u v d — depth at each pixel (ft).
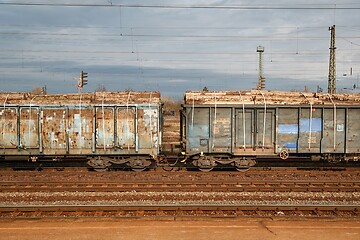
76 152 59.41
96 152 59.36
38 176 56.85
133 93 61.98
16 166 65.16
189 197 45.09
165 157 62.54
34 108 59.00
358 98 61.72
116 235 32.22
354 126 60.18
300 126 59.67
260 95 61.46
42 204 42.65
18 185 50.72
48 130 59.21
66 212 39.40
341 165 66.03
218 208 40.06
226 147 59.57
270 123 59.82
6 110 58.95
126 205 40.19
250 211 39.93
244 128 59.62
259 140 59.77
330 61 122.83
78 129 59.16
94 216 37.45
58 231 33.17
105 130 59.21
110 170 62.18
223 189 47.98
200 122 59.57
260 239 31.42
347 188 48.06
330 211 39.93
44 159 62.85
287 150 59.88
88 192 47.34
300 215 38.68
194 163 60.49
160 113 60.95
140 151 59.41
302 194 46.62
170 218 36.83
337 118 59.93
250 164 60.49
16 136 59.11
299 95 62.49
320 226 34.68
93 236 31.99
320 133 60.03
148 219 36.63
